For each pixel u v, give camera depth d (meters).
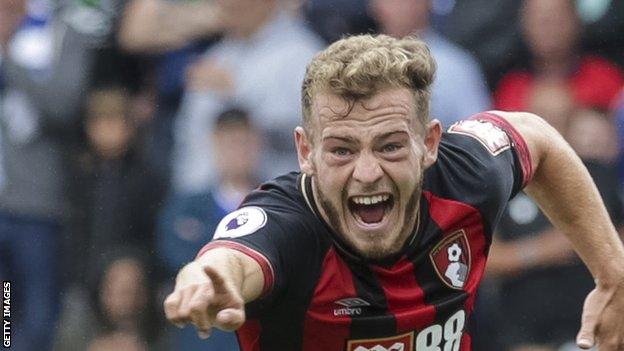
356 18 26.16
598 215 14.16
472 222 13.05
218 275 10.42
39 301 25.03
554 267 24.19
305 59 25.61
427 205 12.90
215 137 24.83
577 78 26.59
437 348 13.06
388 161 12.18
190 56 26.42
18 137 25.36
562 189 14.14
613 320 14.08
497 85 26.81
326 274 12.41
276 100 25.45
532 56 26.77
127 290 24.83
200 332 10.41
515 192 13.79
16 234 25.09
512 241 24.31
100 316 24.95
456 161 13.23
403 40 12.44
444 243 12.92
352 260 12.48
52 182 25.39
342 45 12.30
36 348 24.92
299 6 26.23
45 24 26.03
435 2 27.31
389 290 12.67
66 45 25.98
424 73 12.30
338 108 12.09
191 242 24.77
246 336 12.66
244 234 11.91
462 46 26.86
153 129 26.11
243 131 24.73
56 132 25.67
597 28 26.77
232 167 24.77
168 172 25.67
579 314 24.08
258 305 12.00
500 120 13.98
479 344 24.12
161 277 24.97
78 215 25.48
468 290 13.12
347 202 12.28
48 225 25.23
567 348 24.05
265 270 11.68
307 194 12.50
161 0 26.64
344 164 12.19
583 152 25.34
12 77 25.53
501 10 26.91
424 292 12.81
